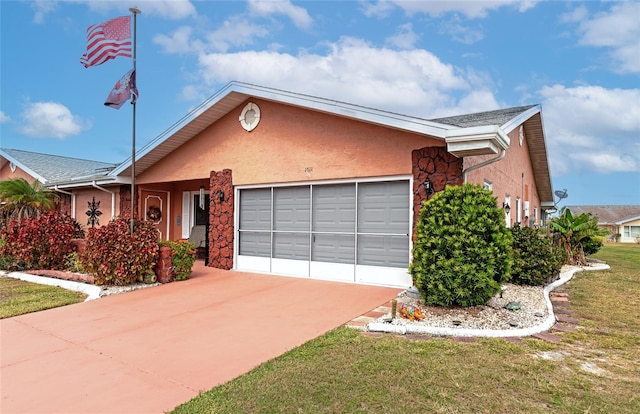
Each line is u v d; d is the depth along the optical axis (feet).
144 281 28.48
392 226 27.02
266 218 33.32
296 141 30.96
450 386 12.12
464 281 19.67
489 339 16.38
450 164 24.38
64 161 66.03
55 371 14.03
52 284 29.17
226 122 35.24
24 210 47.91
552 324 18.79
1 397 12.10
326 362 14.01
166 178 39.29
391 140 26.58
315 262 30.37
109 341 17.07
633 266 44.50
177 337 17.44
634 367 13.82
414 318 18.83
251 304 23.00
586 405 11.09
